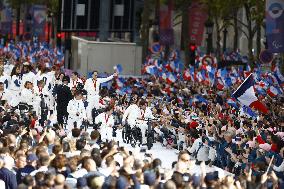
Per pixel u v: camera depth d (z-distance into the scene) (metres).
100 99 86.06
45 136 51.94
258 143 58.59
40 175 39.00
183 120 73.62
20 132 56.38
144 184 40.59
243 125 67.94
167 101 90.94
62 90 75.00
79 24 132.12
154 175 40.50
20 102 77.19
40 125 73.31
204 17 153.75
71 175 41.66
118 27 132.38
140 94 96.38
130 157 42.50
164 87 106.75
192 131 64.62
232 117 75.06
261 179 44.69
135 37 159.88
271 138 57.12
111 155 45.69
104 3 131.38
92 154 44.91
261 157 55.16
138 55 124.56
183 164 43.91
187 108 84.31
